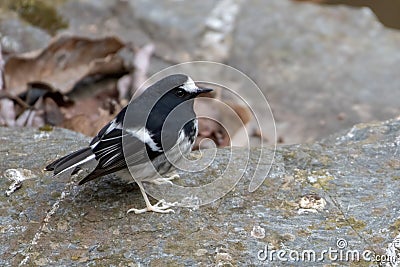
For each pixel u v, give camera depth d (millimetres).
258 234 7355
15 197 7953
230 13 15297
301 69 14109
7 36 13562
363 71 14070
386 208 7688
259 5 15641
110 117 11383
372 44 14859
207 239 7285
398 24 16984
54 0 14648
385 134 9102
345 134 9195
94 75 12297
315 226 7477
